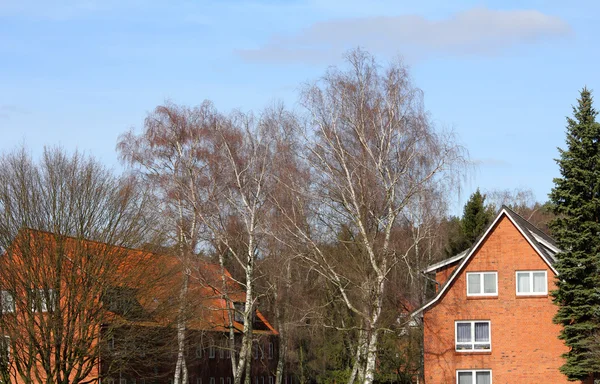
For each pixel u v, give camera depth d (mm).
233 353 51531
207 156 47062
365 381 40250
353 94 39812
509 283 42281
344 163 39719
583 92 39031
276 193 43031
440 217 41656
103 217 39281
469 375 42219
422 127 39500
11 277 37000
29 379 36781
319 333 55812
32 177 38562
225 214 47438
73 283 37312
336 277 42156
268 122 47094
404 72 40156
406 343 55844
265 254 49344
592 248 38125
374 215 40094
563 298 38688
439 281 47312
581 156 38719
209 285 46594
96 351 37719
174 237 45312
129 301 39750
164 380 52031
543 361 41344
